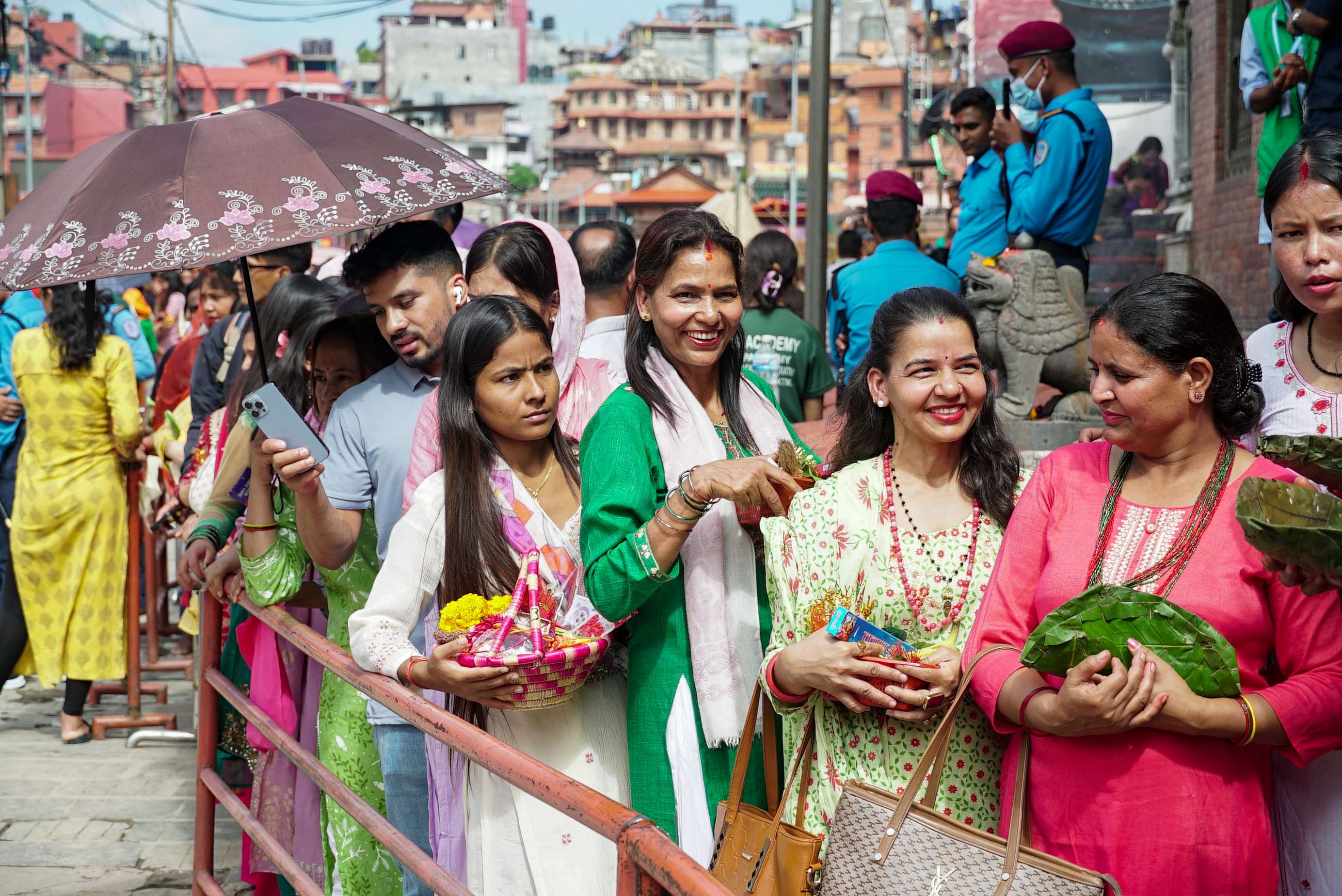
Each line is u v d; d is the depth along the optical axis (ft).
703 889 5.22
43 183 10.87
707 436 9.32
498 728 9.14
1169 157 39.04
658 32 366.02
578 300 11.78
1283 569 6.41
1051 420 17.54
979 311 17.31
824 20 24.00
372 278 10.96
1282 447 6.79
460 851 9.80
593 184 265.95
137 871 15.31
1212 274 30.45
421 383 11.16
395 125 11.38
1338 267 7.73
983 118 20.88
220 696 13.25
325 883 11.57
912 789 6.91
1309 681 6.61
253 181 10.04
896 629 8.14
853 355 19.20
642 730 9.06
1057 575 7.26
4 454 20.89
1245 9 29.12
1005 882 6.48
